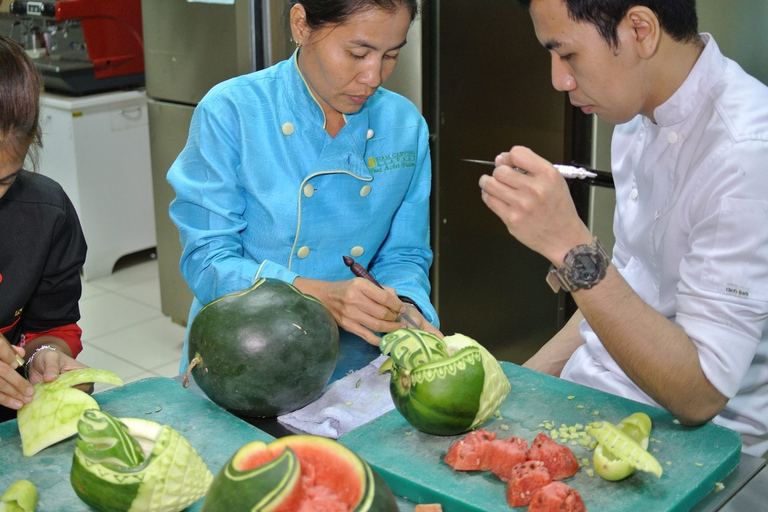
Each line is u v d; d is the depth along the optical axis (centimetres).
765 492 102
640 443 106
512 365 130
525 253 296
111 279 399
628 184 150
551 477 98
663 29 117
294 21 137
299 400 116
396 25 128
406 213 163
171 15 301
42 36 384
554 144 279
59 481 102
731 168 116
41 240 140
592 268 111
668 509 94
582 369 147
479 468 102
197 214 149
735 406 136
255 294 118
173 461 93
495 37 266
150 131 325
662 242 133
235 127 147
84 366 132
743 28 205
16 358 120
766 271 114
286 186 149
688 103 123
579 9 111
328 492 85
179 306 342
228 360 112
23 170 139
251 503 79
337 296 133
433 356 109
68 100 364
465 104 267
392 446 108
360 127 151
